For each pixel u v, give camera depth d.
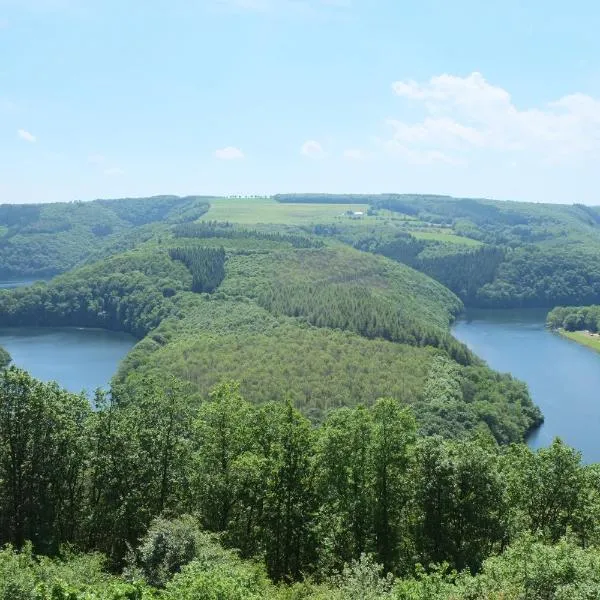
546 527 60.84
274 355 185.62
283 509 62.88
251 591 40.78
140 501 62.59
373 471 62.53
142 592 37.59
